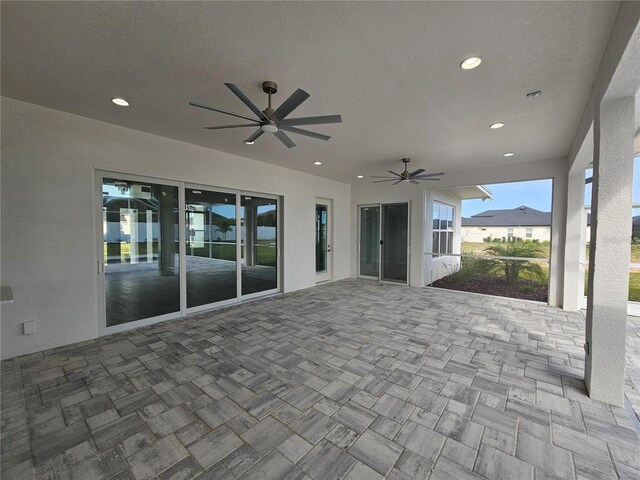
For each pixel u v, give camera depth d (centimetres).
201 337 342
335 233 721
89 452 166
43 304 302
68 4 158
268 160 510
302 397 221
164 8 161
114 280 357
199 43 193
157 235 396
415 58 208
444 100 272
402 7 160
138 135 363
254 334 353
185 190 421
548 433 182
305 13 164
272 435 180
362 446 171
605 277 215
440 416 199
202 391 228
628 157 205
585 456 164
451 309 466
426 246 661
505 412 203
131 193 369
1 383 238
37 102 285
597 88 217
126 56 208
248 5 159
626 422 193
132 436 179
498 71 222
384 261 718
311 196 638
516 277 568
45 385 236
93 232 333
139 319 380
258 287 544
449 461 160
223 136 383
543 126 336
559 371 261
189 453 166
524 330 368
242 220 507
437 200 702
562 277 478
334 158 493
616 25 165
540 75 227
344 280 737
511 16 166
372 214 742
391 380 246
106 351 301
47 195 302
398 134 366
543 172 491
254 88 253
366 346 317
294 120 235
